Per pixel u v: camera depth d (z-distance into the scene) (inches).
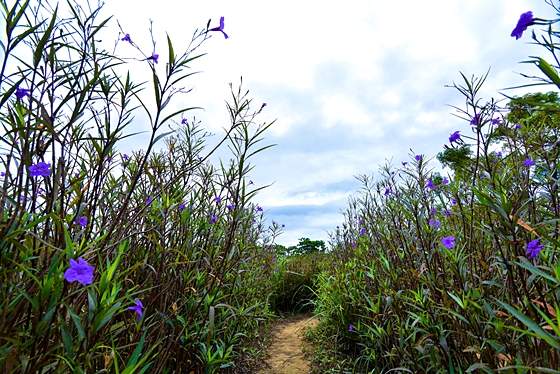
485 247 81.7
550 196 61.5
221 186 96.0
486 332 64.1
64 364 42.1
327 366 118.6
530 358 51.0
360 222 157.0
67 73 50.0
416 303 80.7
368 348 105.9
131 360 46.8
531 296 60.0
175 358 79.1
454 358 71.9
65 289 42.5
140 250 81.2
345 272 143.4
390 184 126.7
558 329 35.0
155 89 53.8
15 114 47.6
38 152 48.4
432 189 94.7
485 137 69.0
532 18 36.1
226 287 110.9
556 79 32.5
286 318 206.7
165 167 92.6
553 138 66.2
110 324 58.3
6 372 34.1
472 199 70.7
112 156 72.4
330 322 145.6
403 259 96.7
